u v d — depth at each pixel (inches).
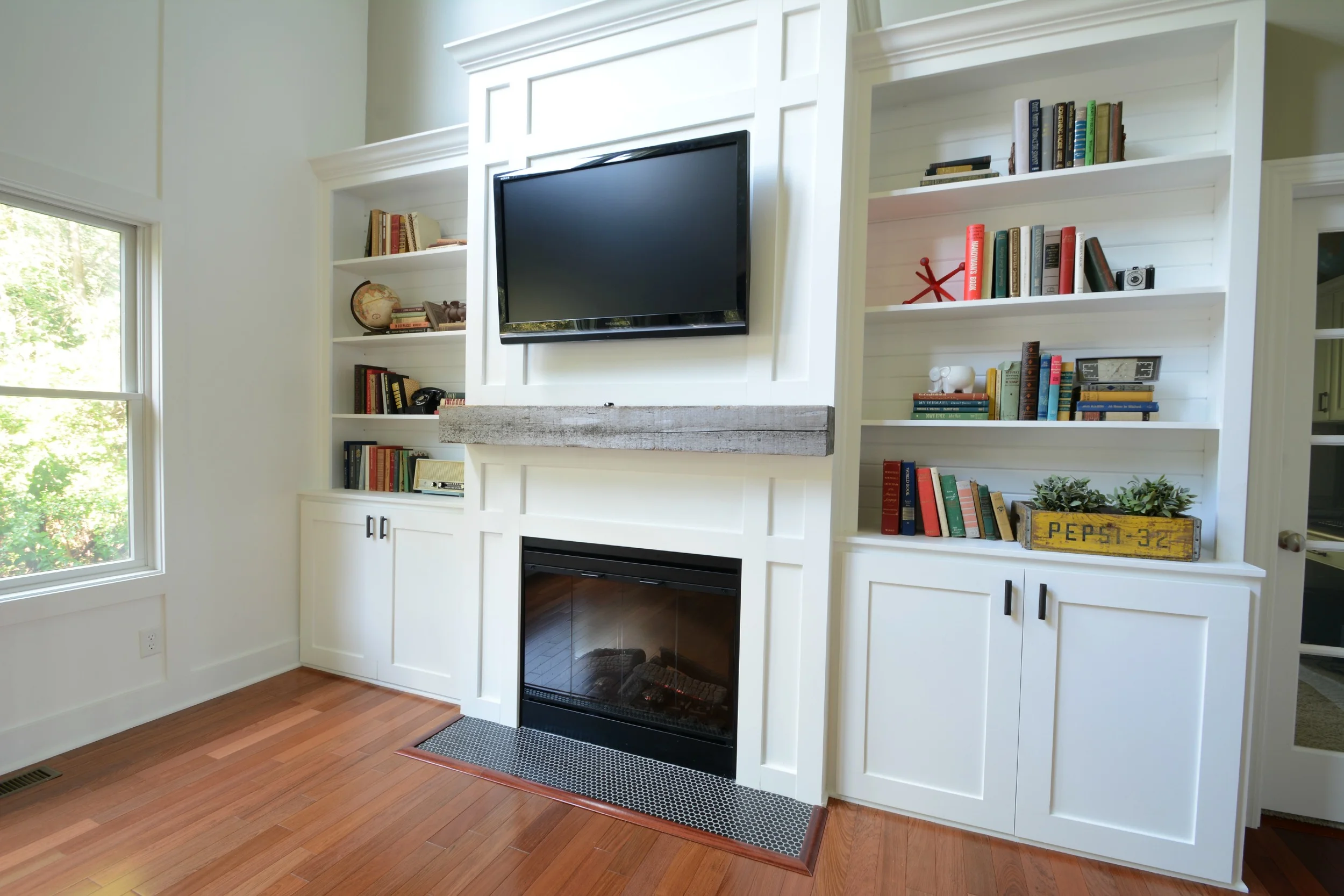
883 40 79.1
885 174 92.3
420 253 112.6
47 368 87.7
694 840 71.5
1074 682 70.6
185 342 101.3
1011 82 83.4
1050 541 72.3
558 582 95.9
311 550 119.6
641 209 81.8
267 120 113.4
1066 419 77.5
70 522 90.3
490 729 96.6
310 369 122.4
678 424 79.6
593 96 89.7
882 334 93.4
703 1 81.4
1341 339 76.9
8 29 80.3
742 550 81.3
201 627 104.7
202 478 104.3
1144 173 73.9
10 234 83.7
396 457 119.4
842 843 72.3
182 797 77.8
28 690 84.3
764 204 79.3
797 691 79.4
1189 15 69.7
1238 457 70.1
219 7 105.2
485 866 66.8
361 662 114.3
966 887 65.5
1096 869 69.0
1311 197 76.9
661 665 90.3
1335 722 78.4
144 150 95.2
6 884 62.4
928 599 76.1
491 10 121.5
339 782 81.7
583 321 87.3
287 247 117.4
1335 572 78.1
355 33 132.0
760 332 80.1
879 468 94.2
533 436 88.7
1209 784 66.3
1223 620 65.3
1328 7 72.9
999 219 86.6
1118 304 77.5
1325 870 69.9
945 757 75.9
